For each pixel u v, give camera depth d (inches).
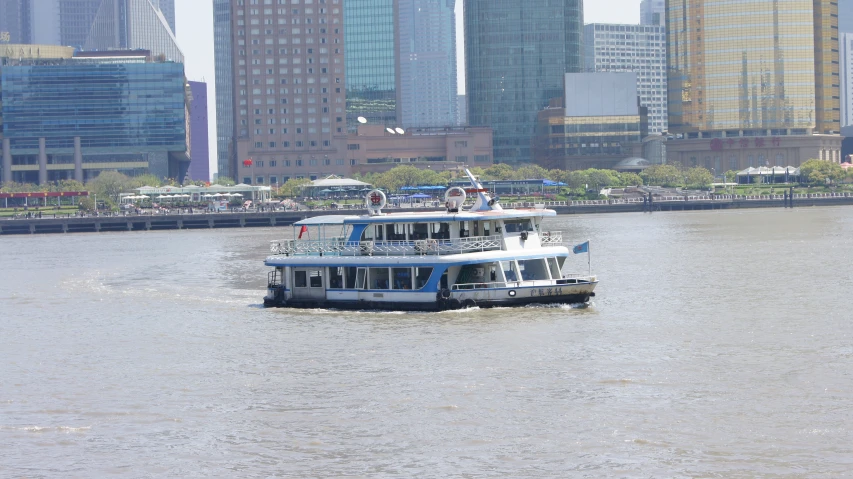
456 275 7317.9
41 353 6402.6
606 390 5118.1
